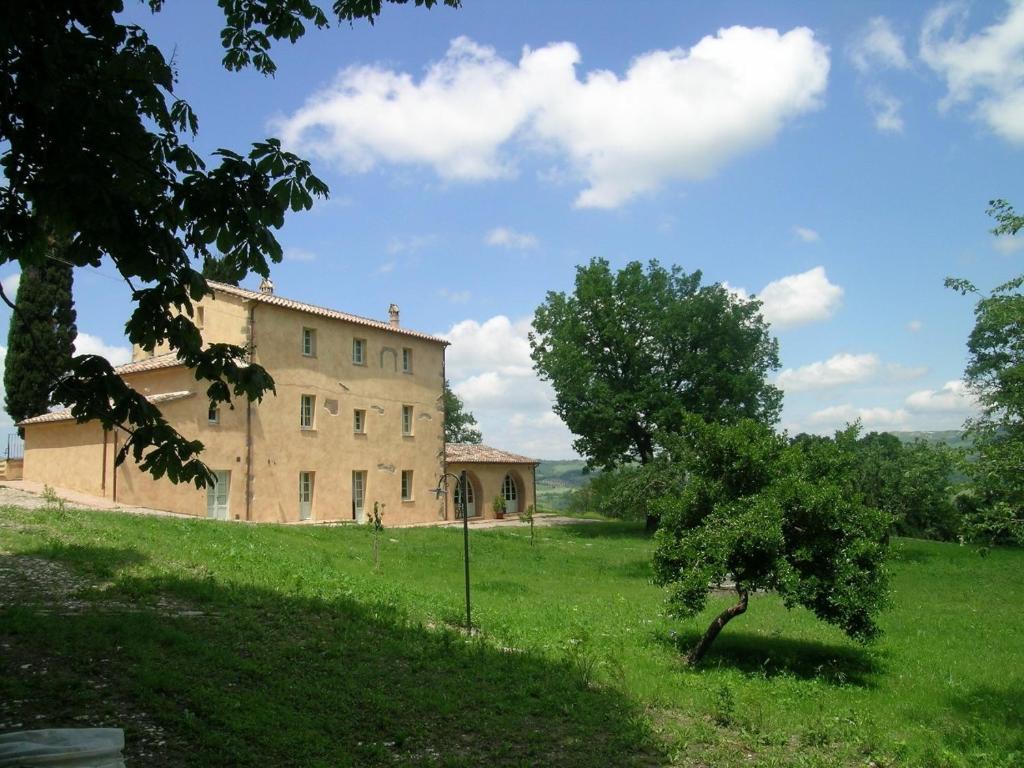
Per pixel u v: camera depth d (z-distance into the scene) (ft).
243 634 29.81
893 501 88.79
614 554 90.79
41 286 102.12
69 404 17.58
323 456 99.50
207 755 18.90
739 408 126.31
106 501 75.77
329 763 19.42
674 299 132.67
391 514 110.22
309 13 20.74
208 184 17.28
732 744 25.22
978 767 24.02
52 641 24.95
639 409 125.59
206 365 18.52
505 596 54.29
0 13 14.08
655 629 44.96
